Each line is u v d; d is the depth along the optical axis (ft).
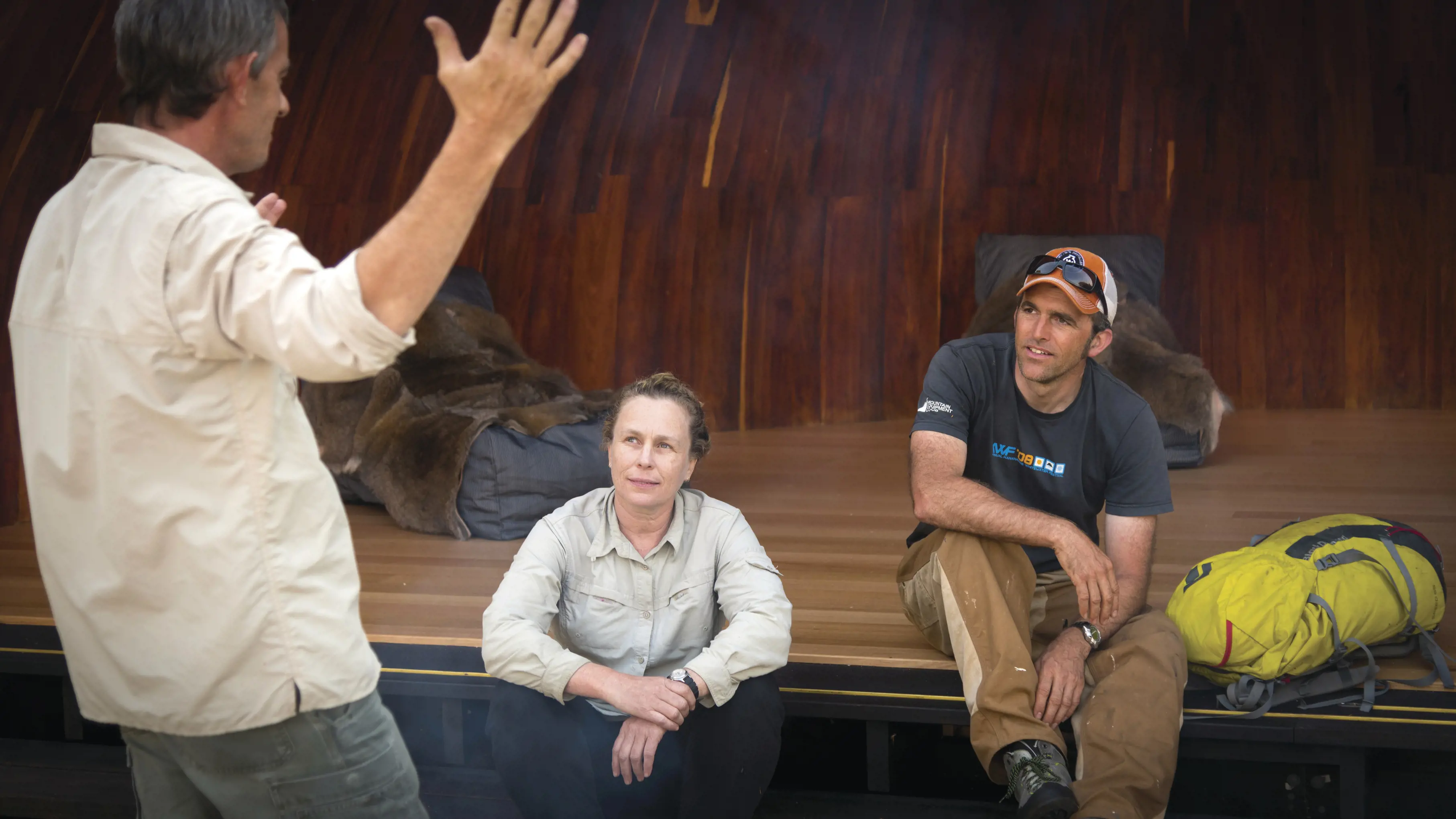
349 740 4.44
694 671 6.72
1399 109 20.08
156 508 4.07
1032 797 6.48
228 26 4.08
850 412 19.66
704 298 18.49
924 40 19.69
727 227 18.58
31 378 4.28
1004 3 19.89
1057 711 6.90
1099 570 7.04
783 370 19.19
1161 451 7.64
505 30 3.60
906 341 19.88
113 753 9.05
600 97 18.20
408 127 17.33
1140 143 20.15
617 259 18.13
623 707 6.55
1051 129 20.01
